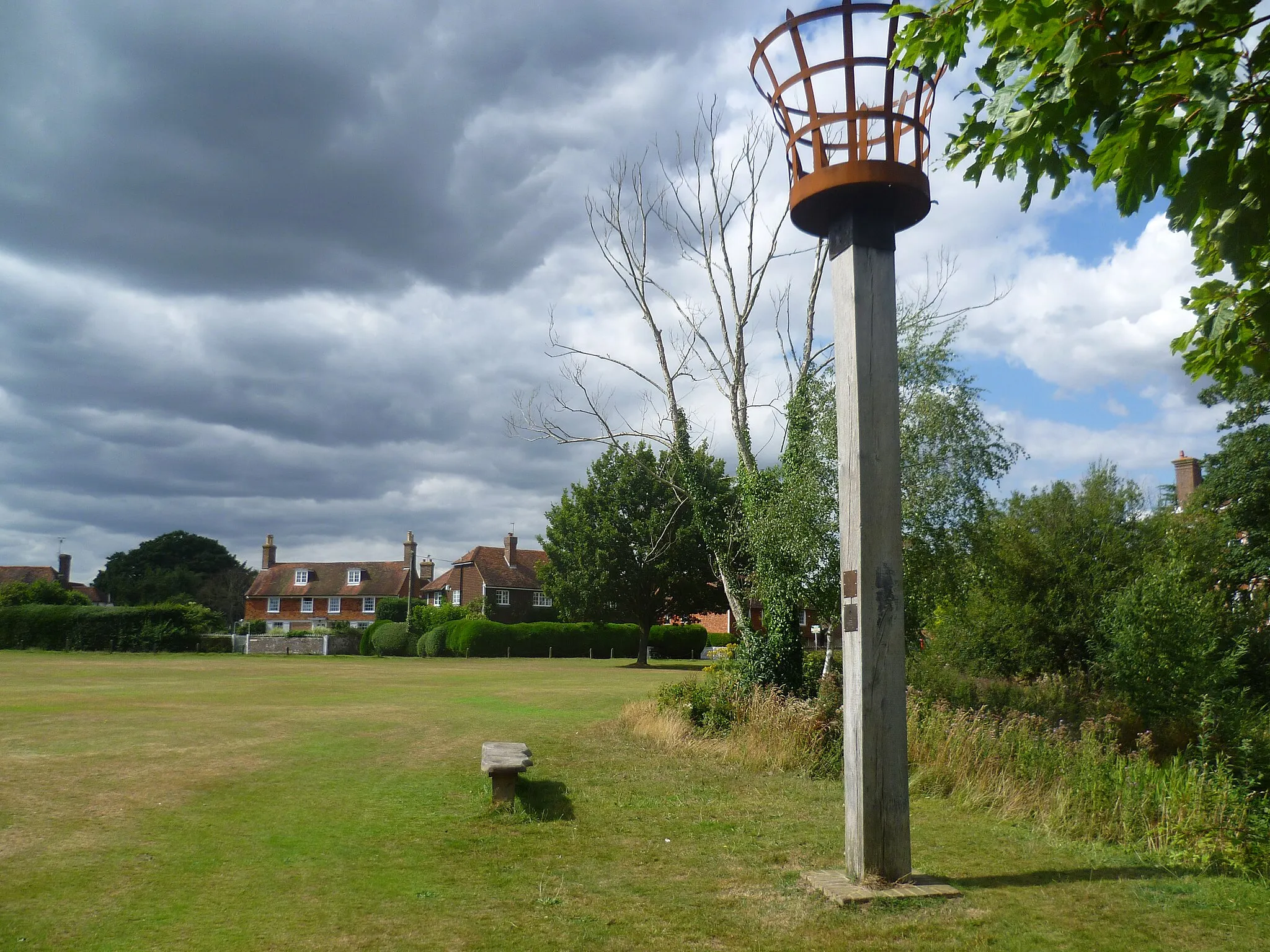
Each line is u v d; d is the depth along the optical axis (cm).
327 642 5853
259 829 828
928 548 1594
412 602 7056
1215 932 533
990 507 1658
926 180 638
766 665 1580
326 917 586
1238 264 399
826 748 1205
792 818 894
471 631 5375
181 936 550
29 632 4875
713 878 675
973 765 1009
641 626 4509
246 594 8400
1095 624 1950
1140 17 361
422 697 2231
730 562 1875
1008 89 396
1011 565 2094
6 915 586
